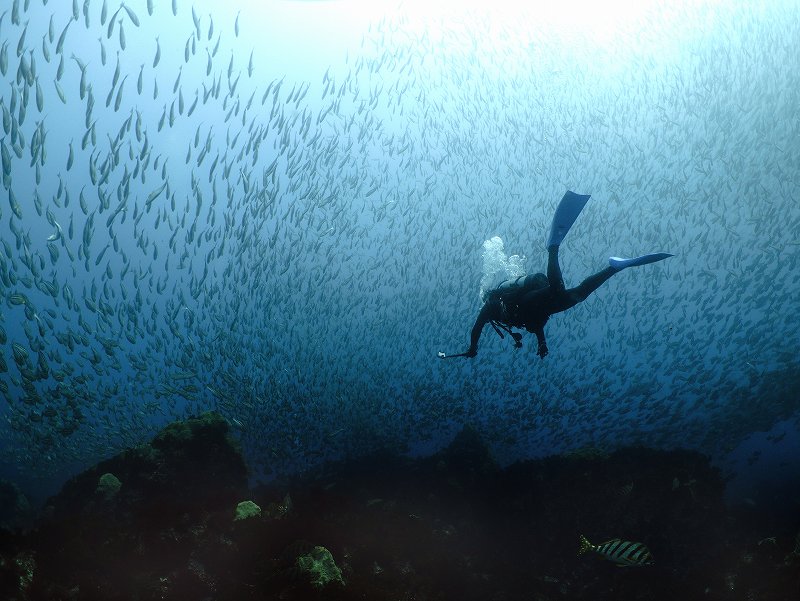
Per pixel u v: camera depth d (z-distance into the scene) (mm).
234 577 6281
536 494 8883
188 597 5934
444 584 7188
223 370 11164
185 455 8148
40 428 10188
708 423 12219
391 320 15750
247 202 12391
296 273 14516
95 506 7418
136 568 6285
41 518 7621
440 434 12703
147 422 11055
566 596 7723
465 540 8547
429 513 9047
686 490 8383
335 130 16031
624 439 11812
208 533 6988
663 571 7840
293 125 12672
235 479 8453
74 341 8883
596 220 15875
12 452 12969
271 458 11805
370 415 12656
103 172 8836
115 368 10914
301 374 12164
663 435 11867
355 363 14312
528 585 7609
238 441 8875
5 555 5668
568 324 14461
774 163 15281
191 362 11031
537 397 11883
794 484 11008
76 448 11609
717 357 12211
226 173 11117
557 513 8672
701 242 14273
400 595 6617
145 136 9055
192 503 7434
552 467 9125
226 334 12125
